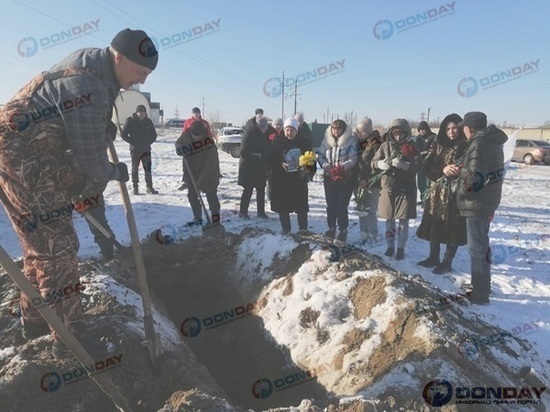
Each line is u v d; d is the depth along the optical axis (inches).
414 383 109.9
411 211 237.8
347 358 134.7
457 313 150.3
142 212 353.1
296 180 267.4
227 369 163.6
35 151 99.5
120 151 887.1
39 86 98.7
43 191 101.3
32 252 105.8
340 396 121.1
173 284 206.4
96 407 105.3
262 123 325.1
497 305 196.9
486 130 182.4
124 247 212.2
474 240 192.2
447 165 214.7
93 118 98.6
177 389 112.7
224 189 483.5
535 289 217.0
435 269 232.7
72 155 106.4
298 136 269.7
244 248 215.5
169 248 227.5
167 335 139.5
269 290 182.1
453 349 121.7
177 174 584.4
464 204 190.5
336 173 256.5
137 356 117.6
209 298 203.5
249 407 145.9
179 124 2277.3
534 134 1493.6
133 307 144.5
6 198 102.0
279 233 214.4
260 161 327.0
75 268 111.0
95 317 131.9
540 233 319.0
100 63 102.8
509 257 265.9
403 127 229.9
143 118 413.7
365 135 256.2
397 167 230.4
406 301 142.2
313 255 184.2
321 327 151.0
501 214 385.4
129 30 103.1
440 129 219.8
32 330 119.5
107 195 422.3
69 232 109.0
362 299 154.9
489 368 122.6
